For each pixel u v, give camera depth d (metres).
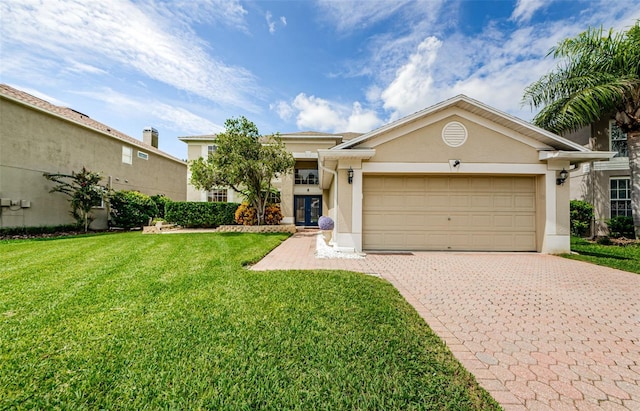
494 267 6.62
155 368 2.39
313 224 19.80
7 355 2.55
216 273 5.53
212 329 3.11
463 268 6.51
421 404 2.03
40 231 12.42
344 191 8.50
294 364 2.47
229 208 16.80
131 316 3.44
